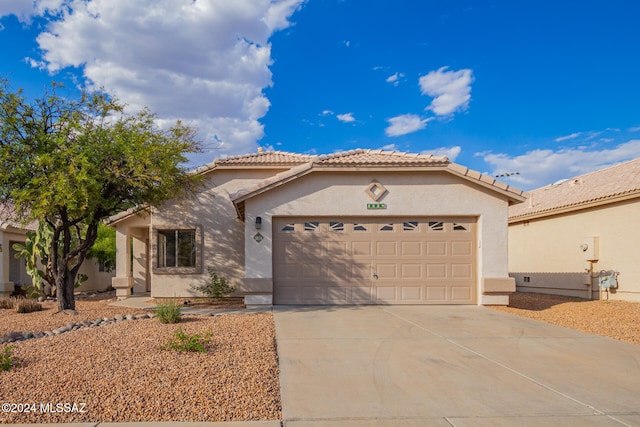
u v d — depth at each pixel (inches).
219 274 597.0
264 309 458.3
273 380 227.9
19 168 399.9
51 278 634.2
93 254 807.7
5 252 682.8
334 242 494.9
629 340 324.5
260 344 296.0
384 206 491.5
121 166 433.4
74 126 415.2
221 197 608.7
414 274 494.6
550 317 426.0
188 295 591.8
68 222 464.1
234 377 225.9
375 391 213.2
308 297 491.8
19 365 241.4
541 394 210.1
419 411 189.3
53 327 385.1
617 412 189.3
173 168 444.8
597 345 307.4
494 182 481.1
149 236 695.7
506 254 489.4
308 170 481.1
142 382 215.6
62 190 370.9
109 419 175.9
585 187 681.6
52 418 176.1
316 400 200.8
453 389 216.4
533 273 729.6
